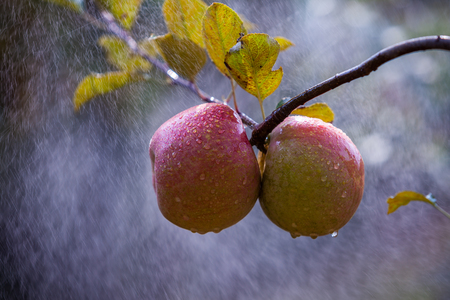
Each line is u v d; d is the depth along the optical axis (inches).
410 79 86.8
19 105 51.4
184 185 29.5
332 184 29.6
